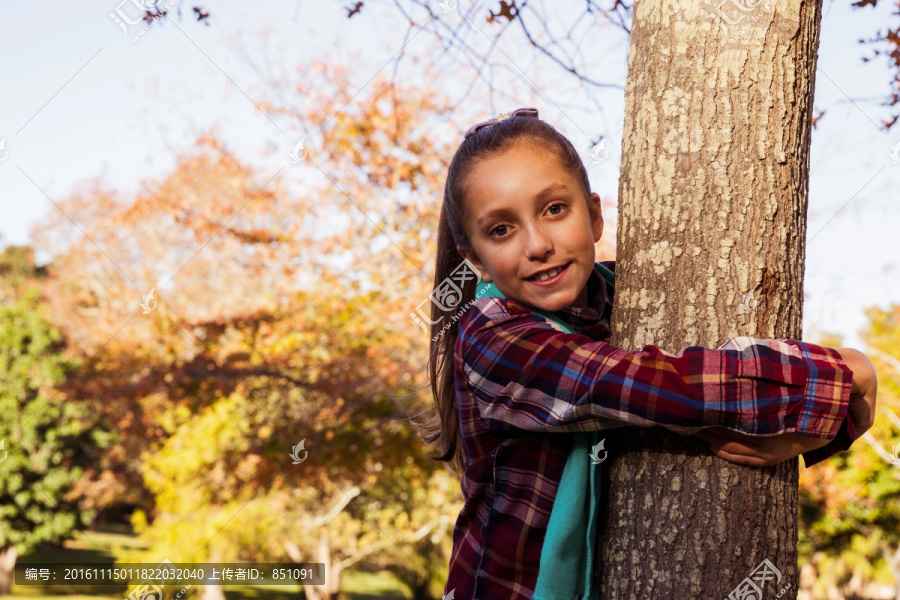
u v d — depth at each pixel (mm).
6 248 16344
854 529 10578
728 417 950
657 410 961
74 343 12055
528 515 1101
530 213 1098
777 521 1016
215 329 6738
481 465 1163
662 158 1092
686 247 1063
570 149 1147
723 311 1038
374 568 14656
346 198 6270
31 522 12414
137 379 7273
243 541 9719
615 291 1151
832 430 943
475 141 1169
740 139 1059
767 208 1045
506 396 1090
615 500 1097
